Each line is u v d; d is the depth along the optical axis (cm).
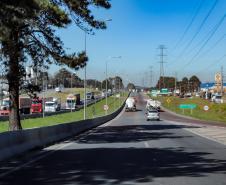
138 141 3105
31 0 2303
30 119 7088
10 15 2284
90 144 2814
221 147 2642
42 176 1409
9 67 3056
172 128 5194
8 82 3142
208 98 17575
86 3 3428
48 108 10650
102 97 17488
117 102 15250
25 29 3088
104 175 1434
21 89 3247
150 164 1741
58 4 3353
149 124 6362
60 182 1292
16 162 1797
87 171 1529
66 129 3584
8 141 1994
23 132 2241
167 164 1745
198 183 1293
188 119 8631
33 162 1797
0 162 1794
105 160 1881
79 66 3438
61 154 2141
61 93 19675
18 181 1308
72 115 9150
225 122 7288
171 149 2464
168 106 14875
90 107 13225
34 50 3244
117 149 2445
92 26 3541
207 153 2244
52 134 2978
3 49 2945
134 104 12375
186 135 3884
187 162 1822
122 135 3844
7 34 2633
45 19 3133
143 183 1280
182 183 1289
